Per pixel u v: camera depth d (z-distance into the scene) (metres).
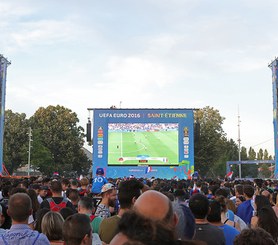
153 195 2.87
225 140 76.94
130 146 37.59
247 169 101.81
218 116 75.38
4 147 69.62
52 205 8.23
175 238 2.21
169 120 37.91
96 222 6.68
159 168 37.44
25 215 5.02
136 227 2.20
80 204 7.01
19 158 70.44
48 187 11.41
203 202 5.38
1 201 9.02
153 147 37.66
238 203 10.09
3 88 33.31
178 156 37.62
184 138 37.75
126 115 37.81
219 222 5.97
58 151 73.75
